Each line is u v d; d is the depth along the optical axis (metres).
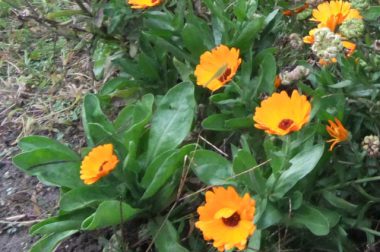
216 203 0.71
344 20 0.81
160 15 0.98
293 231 0.79
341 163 0.77
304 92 0.85
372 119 0.79
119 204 0.79
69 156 0.86
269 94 0.87
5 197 1.02
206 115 0.95
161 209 0.86
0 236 0.96
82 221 0.84
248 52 0.94
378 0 0.94
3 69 1.29
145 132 0.89
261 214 0.74
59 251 0.90
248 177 0.75
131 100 1.02
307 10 0.94
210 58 0.85
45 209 0.98
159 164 0.84
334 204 0.76
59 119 1.13
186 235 0.85
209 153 0.81
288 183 0.74
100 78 1.12
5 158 1.09
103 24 1.02
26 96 1.21
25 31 1.32
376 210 0.80
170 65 1.02
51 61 1.25
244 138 0.82
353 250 0.78
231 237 0.68
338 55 0.78
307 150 0.75
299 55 0.94
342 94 0.78
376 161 0.75
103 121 0.88
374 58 0.78
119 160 0.84
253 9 0.96
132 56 1.01
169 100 0.89
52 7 1.26
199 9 1.02
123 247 0.84
